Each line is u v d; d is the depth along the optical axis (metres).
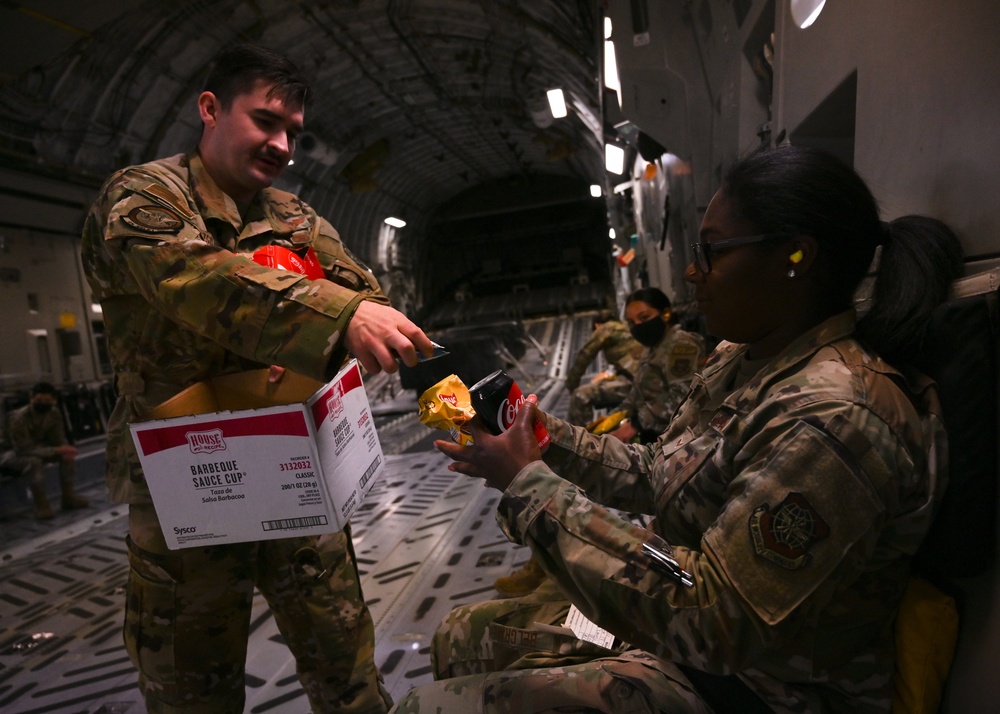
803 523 0.88
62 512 5.69
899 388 0.97
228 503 1.29
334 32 11.13
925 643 0.98
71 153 9.47
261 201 1.64
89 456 8.38
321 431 1.22
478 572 3.18
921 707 0.99
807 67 1.77
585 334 17.42
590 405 5.27
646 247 7.89
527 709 1.12
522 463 1.08
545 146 19.27
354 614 1.68
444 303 28.91
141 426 1.25
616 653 1.28
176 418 1.22
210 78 1.48
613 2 3.73
